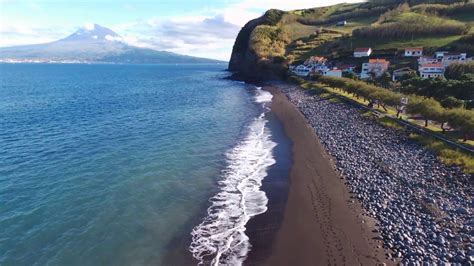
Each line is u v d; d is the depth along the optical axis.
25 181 30.89
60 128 51.97
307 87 101.06
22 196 27.84
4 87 127.62
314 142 43.81
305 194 27.81
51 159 36.91
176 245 21.22
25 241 21.70
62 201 27.03
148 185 30.09
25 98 91.25
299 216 24.25
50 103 80.50
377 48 137.75
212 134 48.38
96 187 29.67
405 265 17.64
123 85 135.88
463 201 24.17
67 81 162.25
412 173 30.17
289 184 30.11
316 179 30.91
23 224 23.64
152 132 49.16
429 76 90.75
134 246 21.20
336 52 145.38
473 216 21.81
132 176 32.12
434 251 18.48
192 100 84.56
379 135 44.25
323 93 85.38
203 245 21.14
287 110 68.44
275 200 27.00
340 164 34.44
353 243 20.42
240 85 128.38
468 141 37.62
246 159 37.34
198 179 31.55
